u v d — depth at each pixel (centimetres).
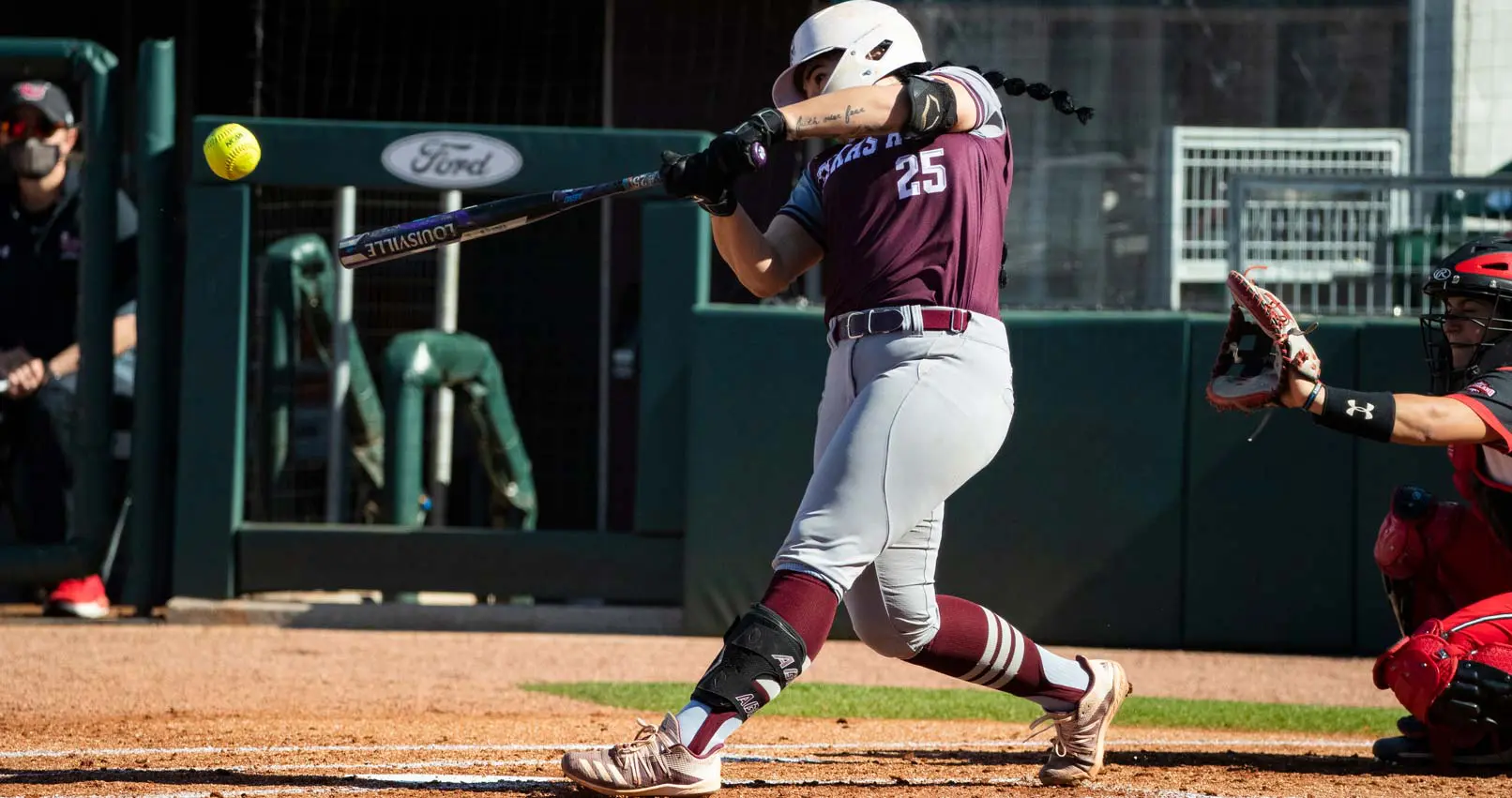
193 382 2816
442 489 3091
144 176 2898
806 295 3584
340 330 2964
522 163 2780
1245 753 1554
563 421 3762
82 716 1769
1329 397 1195
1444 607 1491
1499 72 3525
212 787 1186
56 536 2967
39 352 2967
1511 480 1331
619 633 2833
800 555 1099
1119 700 1255
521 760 1390
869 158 1137
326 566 2825
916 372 1100
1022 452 2758
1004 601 2752
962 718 1917
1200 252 3600
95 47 2848
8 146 2914
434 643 2630
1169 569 2728
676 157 1088
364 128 2783
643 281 2817
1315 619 2697
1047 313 2772
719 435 2759
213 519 2817
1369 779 1319
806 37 1144
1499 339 1358
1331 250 3331
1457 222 3225
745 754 1480
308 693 2027
